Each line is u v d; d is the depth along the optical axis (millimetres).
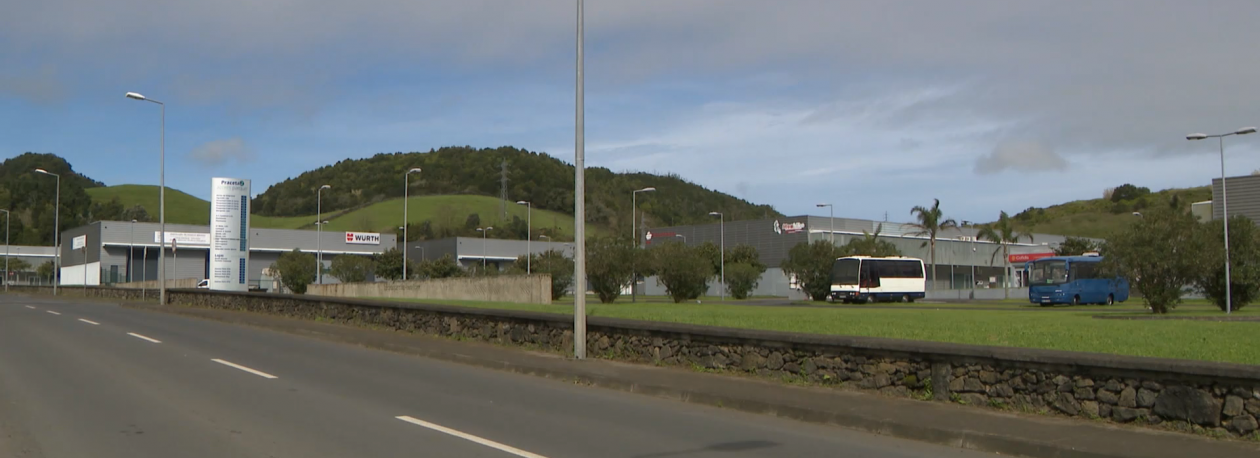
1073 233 129625
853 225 91125
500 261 105938
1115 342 16938
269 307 33031
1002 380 11320
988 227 81438
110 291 57625
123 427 9914
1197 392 9570
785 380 13883
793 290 83750
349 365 16984
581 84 17406
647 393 13539
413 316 23875
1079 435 9539
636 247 52125
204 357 17844
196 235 91562
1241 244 40500
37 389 12898
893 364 12516
